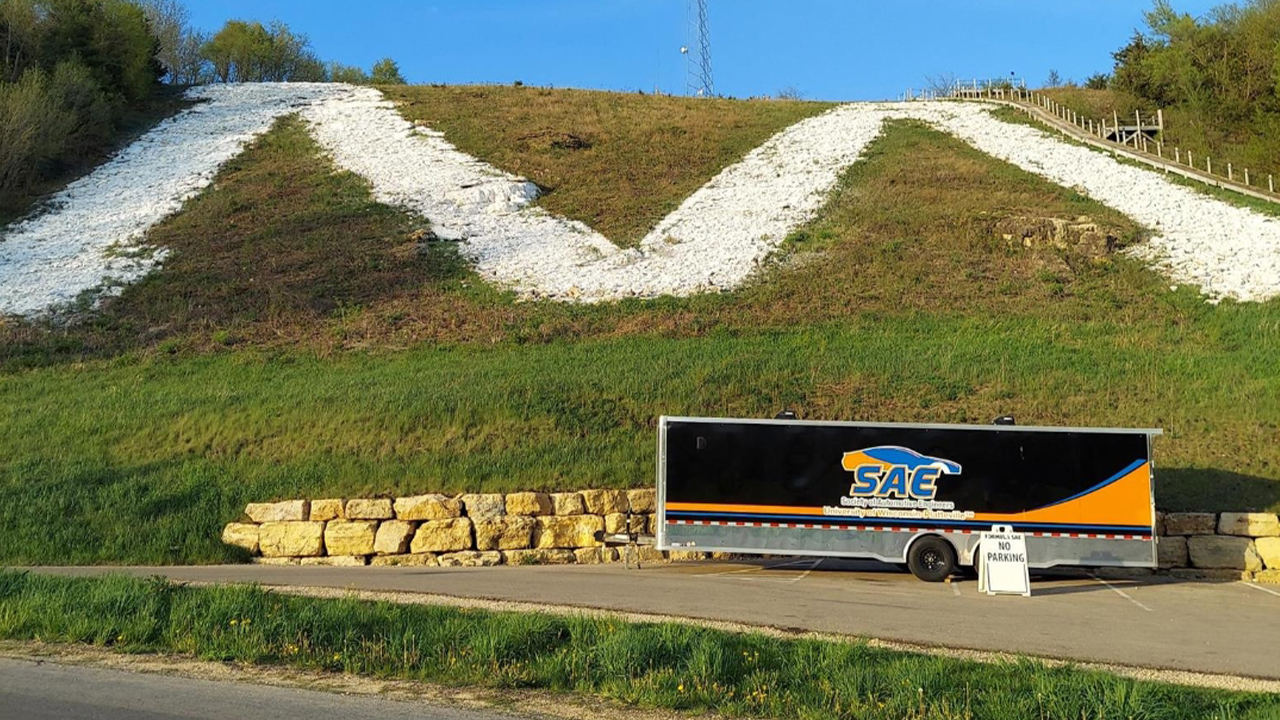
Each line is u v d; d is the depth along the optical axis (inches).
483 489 752.3
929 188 1566.2
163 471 796.6
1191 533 692.7
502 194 1567.4
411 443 818.8
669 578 627.2
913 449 647.1
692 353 1000.2
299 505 729.0
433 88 2401.6
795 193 1579.7
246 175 1691.7
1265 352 956.0
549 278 1278.3
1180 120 1988.2
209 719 311.1
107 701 330.0
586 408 867.4
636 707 332.8
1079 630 477.1
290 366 1031.0
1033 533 633.6
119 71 2129.7
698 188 1642.5
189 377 1007.0
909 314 1118.4
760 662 371.6
